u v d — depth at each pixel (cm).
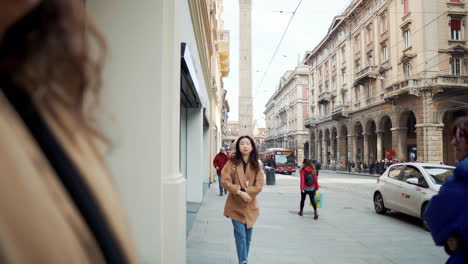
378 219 900
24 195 32
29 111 39
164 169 339
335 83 4712
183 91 813
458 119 177
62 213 37
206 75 1338
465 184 160
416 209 804
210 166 2025
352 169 3953
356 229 771
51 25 41
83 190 41
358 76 3872
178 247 338
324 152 5147
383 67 3353
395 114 3116
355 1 3900
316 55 5616
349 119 4206
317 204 895
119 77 337
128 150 330
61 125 42
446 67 2719
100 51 48
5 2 37
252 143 441
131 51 339
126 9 342
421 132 2728
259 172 438
